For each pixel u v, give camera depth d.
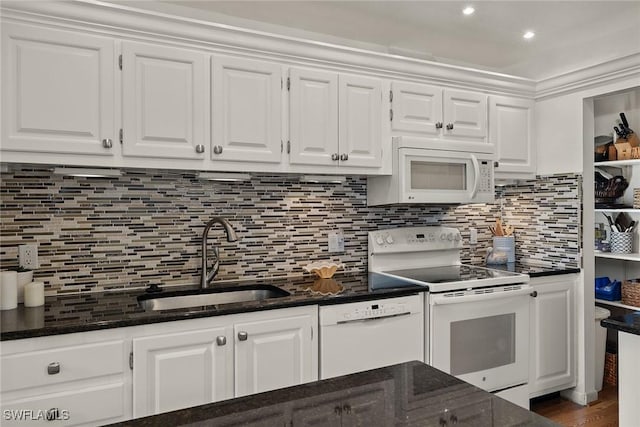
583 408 2.99
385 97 2.68
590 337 3.08
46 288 2.22
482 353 2.62
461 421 0.89
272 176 2.76
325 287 2.47
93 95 1.99
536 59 3.33
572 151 3.10
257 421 0.89
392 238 3.04
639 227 3.54
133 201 2.40
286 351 2.10
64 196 2.25
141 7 2.38
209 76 2.22
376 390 1.06
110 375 1.78
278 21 2.69
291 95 2.41
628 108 3.64
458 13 2.60
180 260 2.52
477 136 2.99
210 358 1.95
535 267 3.16
